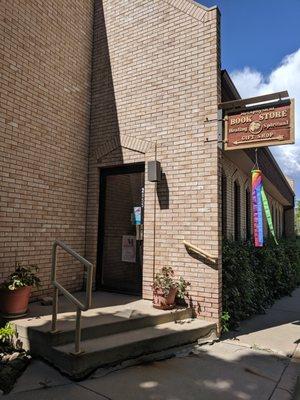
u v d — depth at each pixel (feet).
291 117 17.80
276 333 19.81
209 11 20.43
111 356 13.61
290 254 41.81
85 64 24.58
